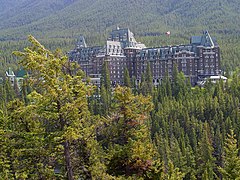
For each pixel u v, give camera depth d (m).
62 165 36.97
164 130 120.94
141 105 37.38
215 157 109.19
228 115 129.25
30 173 35.53
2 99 145.00
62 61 31.92
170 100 144.12
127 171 36.22
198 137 119.31
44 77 30.16
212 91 155.75
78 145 35.09
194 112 134.50
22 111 31.94
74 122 31.98
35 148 32.94
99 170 35.62
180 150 104.94
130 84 175.00
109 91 160.38
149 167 36.31
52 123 32.34
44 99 30.45
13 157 36.25
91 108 131.88
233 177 63.19
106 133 36.34
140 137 37.19
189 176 98.31
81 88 32.03
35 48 31.77
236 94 144.12
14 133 33.75
